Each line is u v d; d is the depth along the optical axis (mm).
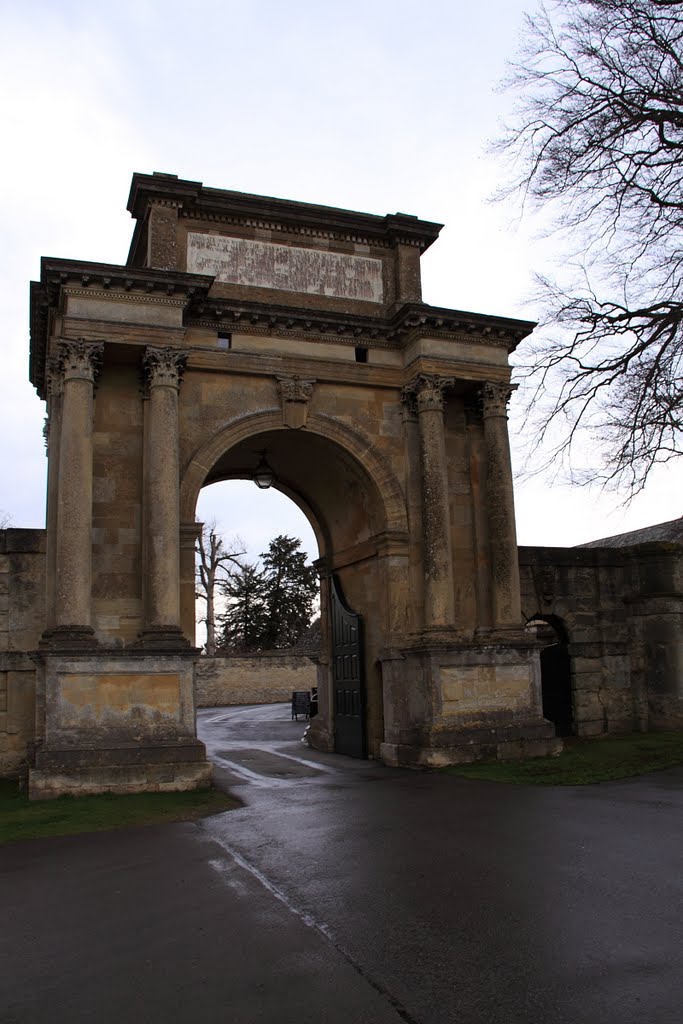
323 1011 6910
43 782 17672
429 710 21812
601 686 28672
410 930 8695
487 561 24828
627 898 9430
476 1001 6977
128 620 20688
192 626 21375
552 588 28469
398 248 25875
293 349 23812
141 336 20938
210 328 23031
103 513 21047
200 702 54281
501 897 9680
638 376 21891
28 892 10656
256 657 56562
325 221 25094
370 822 14398
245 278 24156
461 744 21516
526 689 22875
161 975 7762
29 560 23984
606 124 21438
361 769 22234
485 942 8258
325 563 28719
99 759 18234
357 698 25906
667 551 29250
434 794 17125
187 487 21969
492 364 24797
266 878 10914
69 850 13086
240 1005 7074
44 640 20656
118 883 10930
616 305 23234
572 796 16156
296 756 26234
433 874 10781
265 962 7980
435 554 23047
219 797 17578
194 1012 6973
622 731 28641
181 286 21188
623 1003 6773
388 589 23859
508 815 14500
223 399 22938
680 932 8297
